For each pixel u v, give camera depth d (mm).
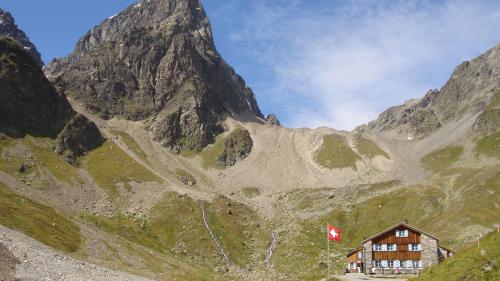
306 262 199500
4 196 143875
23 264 76375
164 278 124688
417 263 123375
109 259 131750
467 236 196125
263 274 187125
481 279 55156
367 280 106062
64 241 127500
